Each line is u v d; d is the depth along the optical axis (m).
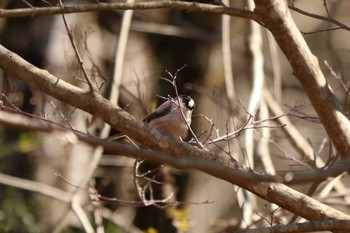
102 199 10.04
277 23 8.33
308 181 5.75
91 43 16.69
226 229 12.34
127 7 8.56
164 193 12.76
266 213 12.01
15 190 15.79
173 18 17.44
